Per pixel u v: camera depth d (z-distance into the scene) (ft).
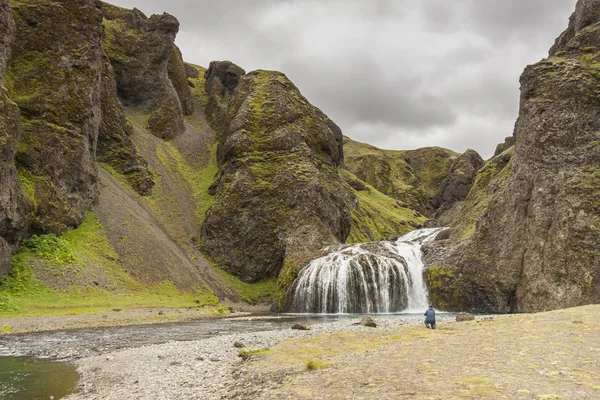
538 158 195.11
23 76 219.20
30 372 66.08
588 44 215.72
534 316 96.43
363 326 119.75
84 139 231.71
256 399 41.27
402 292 215.51
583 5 233.55
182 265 237.86
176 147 380.78
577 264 161.27
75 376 62.80
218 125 442.50
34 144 204.44
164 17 420.36
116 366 68.39
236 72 508.53
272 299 249.55
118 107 320.50
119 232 226.38
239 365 63.87
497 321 99.55
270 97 342.03
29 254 175.11
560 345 58.39
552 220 177.78
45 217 193.88
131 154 300.20
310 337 92.63
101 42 299.38
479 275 200.13
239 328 127.34
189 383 54.03
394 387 40.29
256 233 269.64
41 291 158.61
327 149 351.46
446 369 47.34
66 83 230.07
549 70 210.79
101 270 191.83
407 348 65.57
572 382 39.37
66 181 214.69
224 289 244.22
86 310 152.05
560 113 195.83
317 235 265.54
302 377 49.08
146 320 148.05
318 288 220.84
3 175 162.40
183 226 284.61
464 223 303.07
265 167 297.53
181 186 325.83
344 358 60.95
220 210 279.49
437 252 229.86
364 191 648.79
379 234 477.36
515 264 188.96
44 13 236.63
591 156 180.55
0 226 160.25
